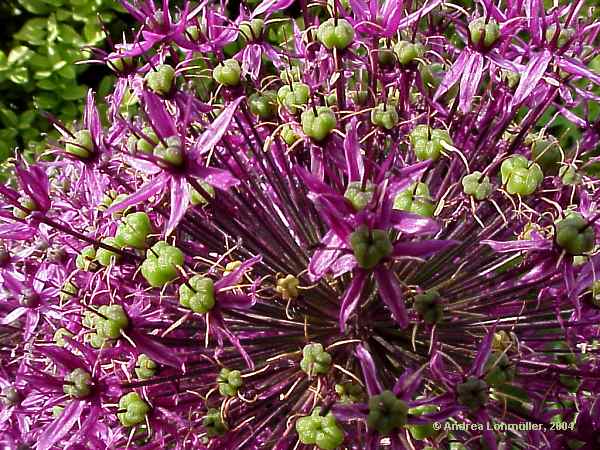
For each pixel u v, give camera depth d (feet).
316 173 0.46
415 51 0.50
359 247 0.38
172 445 0.49
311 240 0.50
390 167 0.46
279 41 0.76
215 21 0.56
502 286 0.52
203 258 0.47
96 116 0.51
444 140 0.48
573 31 0.49
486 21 0.49
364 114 0.51
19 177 0.50
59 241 0.54
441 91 0.50
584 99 0.58
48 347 0.46
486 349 0.42
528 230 0.47
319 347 0.44
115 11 1.03
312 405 0.45
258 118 0.52
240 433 0.47
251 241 0.49
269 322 0.47
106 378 0.45
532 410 0.49
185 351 0.48
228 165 0.50
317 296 0.49
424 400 0.41
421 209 0.45
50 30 1.00
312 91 0.48
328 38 0.48
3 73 0.99
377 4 0.49
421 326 0.46
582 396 0.49
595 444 0.47
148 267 0.44
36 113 1.01
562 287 0.46
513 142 0.51
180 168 0.42
